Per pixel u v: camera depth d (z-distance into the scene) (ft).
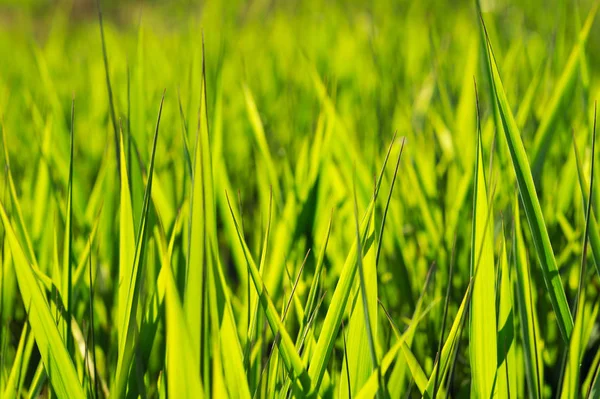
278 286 1.66
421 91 2.66
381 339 1.65
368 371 1.40
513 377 1.44
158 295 1.46
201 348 1.29
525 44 2.68
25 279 1.37
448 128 2.09
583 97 1.84
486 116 2.06
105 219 1.84
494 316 1.37
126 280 1.45
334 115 1.81
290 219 1.75
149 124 2.10
